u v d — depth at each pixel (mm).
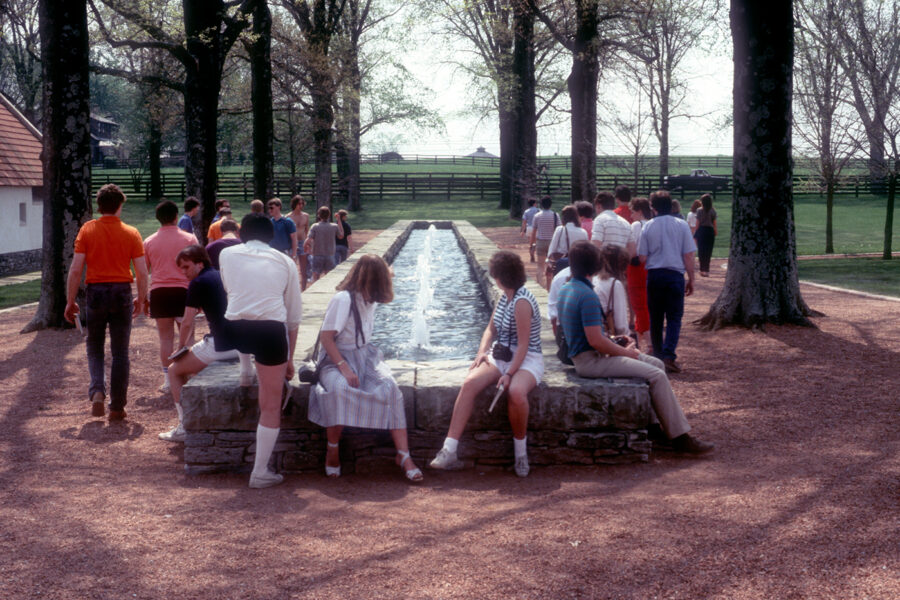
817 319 10781
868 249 26328
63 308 11977
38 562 3836
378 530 4266
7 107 26828
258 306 5027
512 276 5465
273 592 3486
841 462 5191
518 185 39500
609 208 8945
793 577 3469
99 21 16422
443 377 5840
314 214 42281
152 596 3459
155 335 11125
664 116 26547
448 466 5391
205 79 17797
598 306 5691
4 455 5895
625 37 22859
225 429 5504
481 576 3611
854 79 19859
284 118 30781
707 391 7438
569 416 5523
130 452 6031
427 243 23953
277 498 4926
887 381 7562
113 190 6871
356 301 5352
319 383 5383
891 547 3719
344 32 34312
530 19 24219
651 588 3436
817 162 23266
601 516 4383
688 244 8258
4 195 23484
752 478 4977
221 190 49281
